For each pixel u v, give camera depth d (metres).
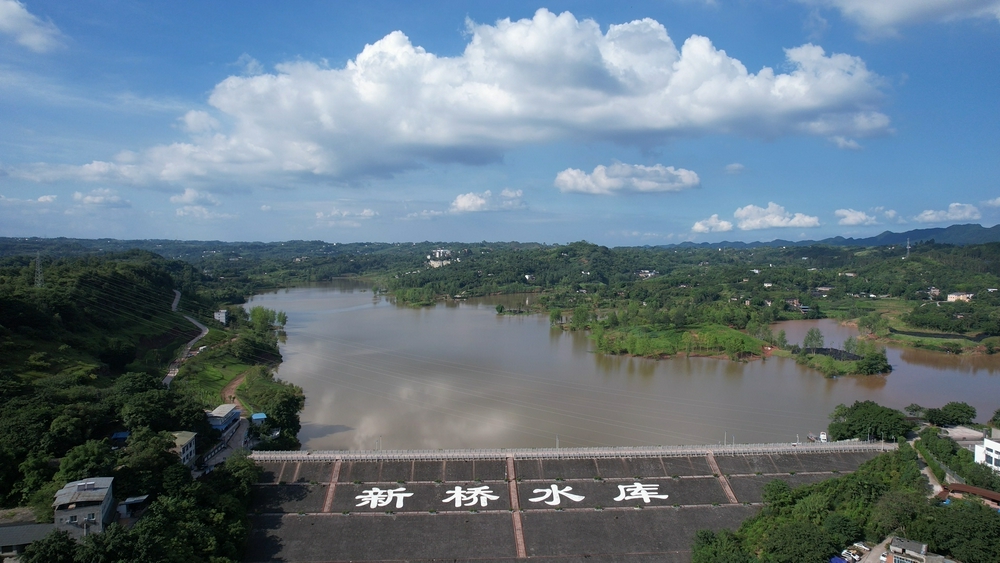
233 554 117.25
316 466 154.38
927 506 120.69
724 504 146.88
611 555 130.12
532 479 153.25
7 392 151.50
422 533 135.00
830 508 130.88
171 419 155.75
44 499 113.50
